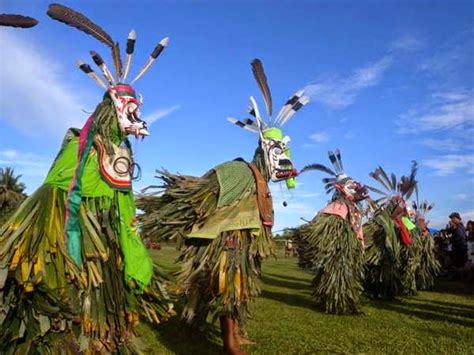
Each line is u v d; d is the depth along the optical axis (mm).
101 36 3803
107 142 3617
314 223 7566
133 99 3711
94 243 3375
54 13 3693
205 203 4801
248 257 4637
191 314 4922
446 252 13258
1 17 3424
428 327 6426
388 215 9398
